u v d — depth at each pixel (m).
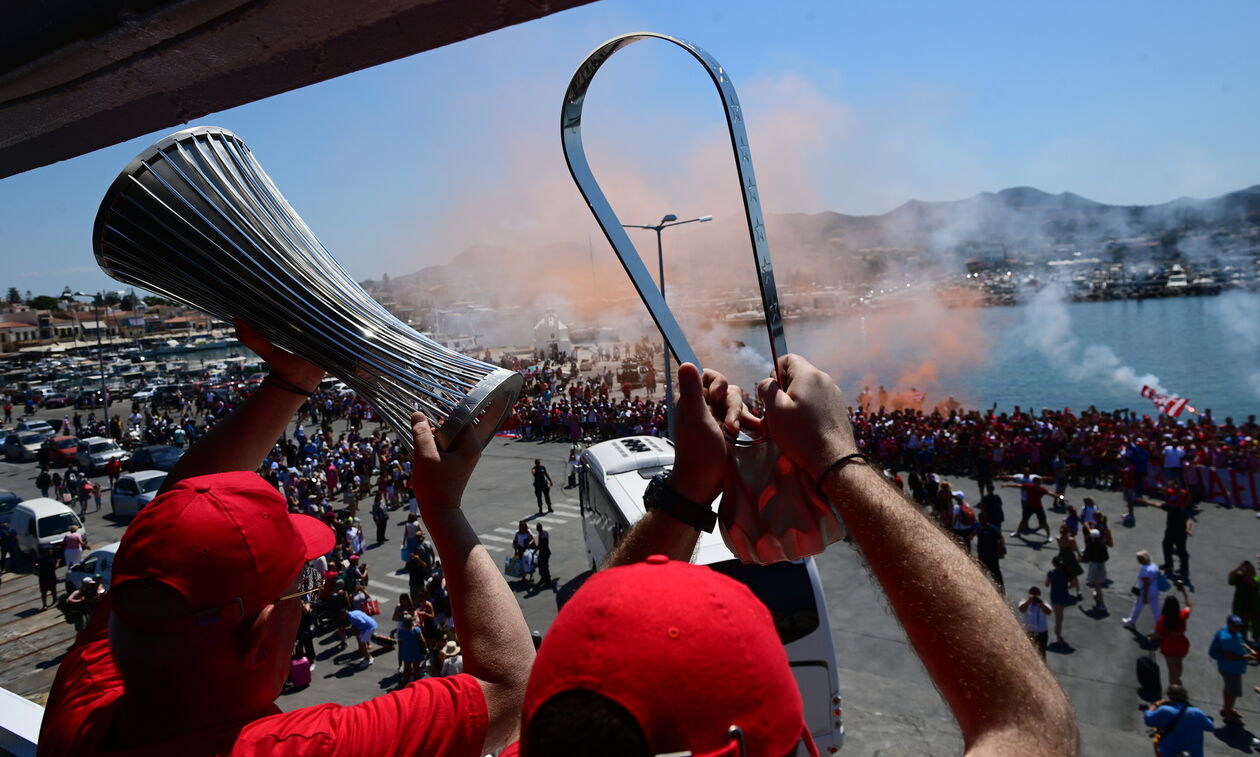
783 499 1.41
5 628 21.17
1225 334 59.62
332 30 1.71
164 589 1.27
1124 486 23.14
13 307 138.38
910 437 28.81
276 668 1.42
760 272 1.36
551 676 0.85
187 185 1.81
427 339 1.82
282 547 1.40
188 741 1.31
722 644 0.82
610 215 1.45
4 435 54.84
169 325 134.62
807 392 1.25
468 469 1.62
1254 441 24.08
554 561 22.45
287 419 1.93
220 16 1.62
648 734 0.78
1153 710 10.41
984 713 0.96
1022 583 18.42
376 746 1.27
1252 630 14.12
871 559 1.12
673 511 1.41
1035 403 47.19
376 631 18.28
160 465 38.06
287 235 1.86
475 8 1.61
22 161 2.56
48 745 1.52
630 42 1.39
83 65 1.89
